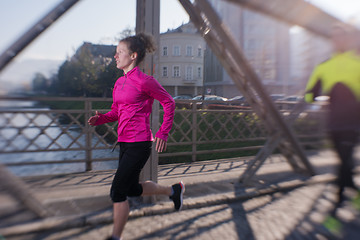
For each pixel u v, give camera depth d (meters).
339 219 1.54
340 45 1.26
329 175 1.64
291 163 2.41
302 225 1.68
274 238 1.67
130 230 1.87
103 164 3.81
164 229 1.89
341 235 1.48
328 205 1.64
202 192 2.56
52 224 1.84
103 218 1.94
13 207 1.89
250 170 2.79
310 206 1.79
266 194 2.39
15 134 2.92
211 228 1.89
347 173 1.49
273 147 2.61
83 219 1.92
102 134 3.59
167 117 1.69
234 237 1.75
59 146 3.18
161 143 1.68
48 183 2.70
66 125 3.20
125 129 1.66
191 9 2.38
